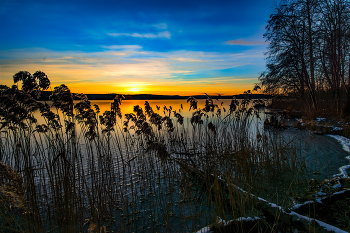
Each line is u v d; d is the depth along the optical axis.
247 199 3.94
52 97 5.23
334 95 18.67
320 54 18.25
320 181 5.30
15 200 3.27
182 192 5.39
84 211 4.59
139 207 4.90
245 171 5.33
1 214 4.18
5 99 5.04
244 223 3.26
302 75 19.50
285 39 19.02
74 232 3.63
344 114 16.19
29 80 5.15
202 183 5.39
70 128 5.46
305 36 18.50
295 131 14.03
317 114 18.11
